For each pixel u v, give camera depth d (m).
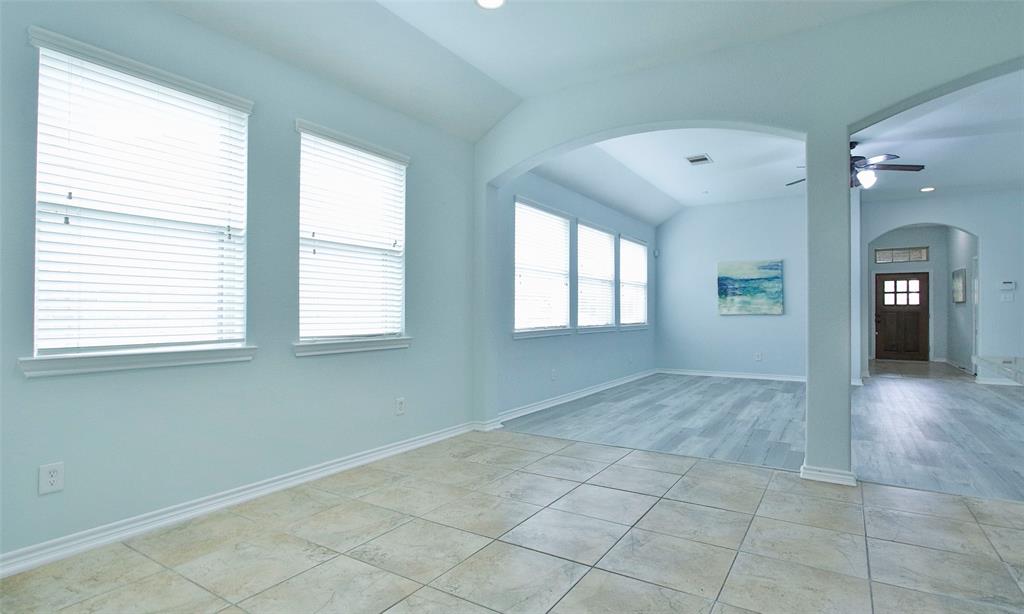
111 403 2.33
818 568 2.09
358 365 3.50
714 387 7.05
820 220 3.15
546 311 5.72
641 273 8.16
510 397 5.11
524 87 3.97
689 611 1.79
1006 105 4.15
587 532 2.44
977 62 2.72
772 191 7.37
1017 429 4.56
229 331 2.79
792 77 3.19
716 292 8.24
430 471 3.37
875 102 2.97
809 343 3.21
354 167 3.48
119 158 2.36
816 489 3.02
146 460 2.44
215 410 2.71
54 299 2.18
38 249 2.13
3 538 2.04
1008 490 3.01
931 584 1.97
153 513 2.46
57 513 2.17
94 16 2.26
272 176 2.96
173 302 2.56
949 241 10.16
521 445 4.04
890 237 10.92
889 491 2.99
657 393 6.57
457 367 4.39
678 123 3.58
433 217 4.12
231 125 2.78
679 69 3.53
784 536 2.39
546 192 5.71
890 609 1.80
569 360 6.12
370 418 3.59
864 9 2.94
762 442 4.14
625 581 1.99
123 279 2.38
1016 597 1.88
